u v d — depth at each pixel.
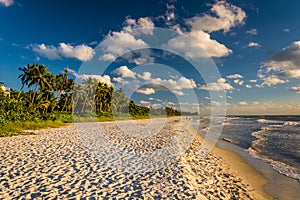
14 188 6.23
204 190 7.07
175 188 6.59
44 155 10.24
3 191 6.00
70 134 18.64
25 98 36.09
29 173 7.55
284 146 17.12
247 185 8.31
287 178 9.33
